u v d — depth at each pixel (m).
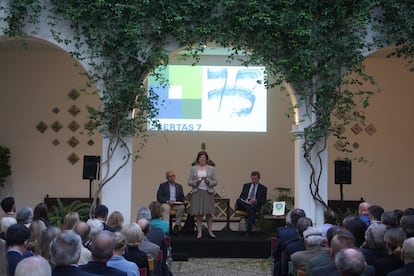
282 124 12.34
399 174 12.15
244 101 12.30
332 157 12.11
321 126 8.17
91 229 4.87
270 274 7.96
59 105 12.15
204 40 8.14
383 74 12.20
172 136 12.27
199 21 8.08
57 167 12.06
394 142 12.17
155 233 6.06
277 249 5.88
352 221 4.98
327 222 6.19
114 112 8.11
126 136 8.21
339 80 8.09
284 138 12.36
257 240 9.24
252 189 9.97
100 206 6.13
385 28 8.29
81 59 8.06
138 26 7.91
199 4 7.99
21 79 12.11
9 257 3.81
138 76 8.12
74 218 5.31
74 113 12.16
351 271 2.95
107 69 8.08
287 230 5.92
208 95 12.29
